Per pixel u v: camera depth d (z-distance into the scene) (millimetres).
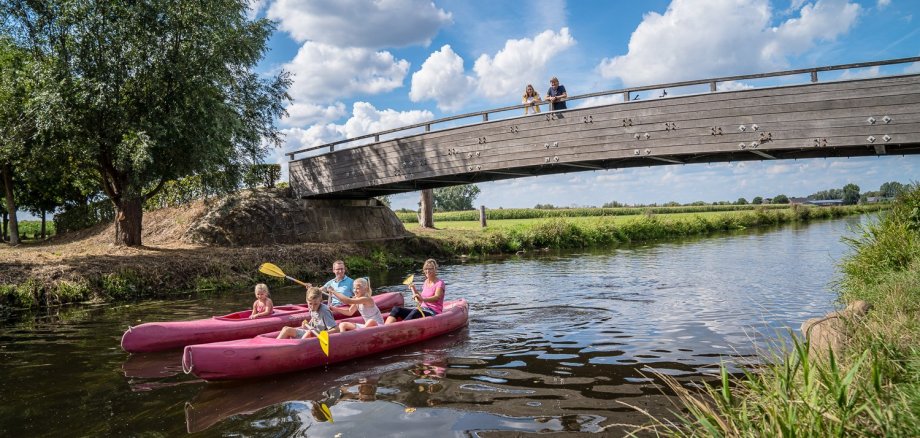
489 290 12125
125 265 12836
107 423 4461
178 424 4418
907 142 10617
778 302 9438
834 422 2436
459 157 16891
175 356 6832
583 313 8961
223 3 14492
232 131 15109
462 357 6355
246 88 16406
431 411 4566
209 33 13789
